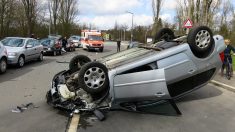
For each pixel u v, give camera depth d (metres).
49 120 6.87
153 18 42.97
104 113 7.41
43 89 10.45
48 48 26.73
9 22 37.75
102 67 7.22
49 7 55.75
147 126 6.63
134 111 7.45
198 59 7.88
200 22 21.09
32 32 40.34
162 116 7.37
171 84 7.77
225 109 8.29
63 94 7.44
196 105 8.59
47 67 17.61
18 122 6.71
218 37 8.39
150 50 8.18
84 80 7.18
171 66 7.48
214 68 8.35
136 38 74.31
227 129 6.64
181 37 9.12
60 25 58.41
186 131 6.41
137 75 7.21
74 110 7.27
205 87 11.55
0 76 13.42
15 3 37.72
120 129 6.38
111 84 7.18
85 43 38.09
